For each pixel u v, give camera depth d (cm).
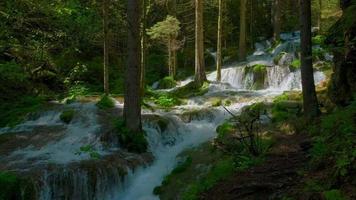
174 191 1055
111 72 2778
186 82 2856
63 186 1070
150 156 1272
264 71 2277
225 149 1140
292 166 820
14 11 1062
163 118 1503
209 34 3641
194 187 912
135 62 1289
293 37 3544
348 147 619
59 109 1703
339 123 748
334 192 544
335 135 728
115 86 2480
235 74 2412
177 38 3453
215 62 3284
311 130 1081
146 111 1681
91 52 2889
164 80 2852
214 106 1791
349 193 541
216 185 870
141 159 1230
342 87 1088
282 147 1025
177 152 1336
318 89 1617
